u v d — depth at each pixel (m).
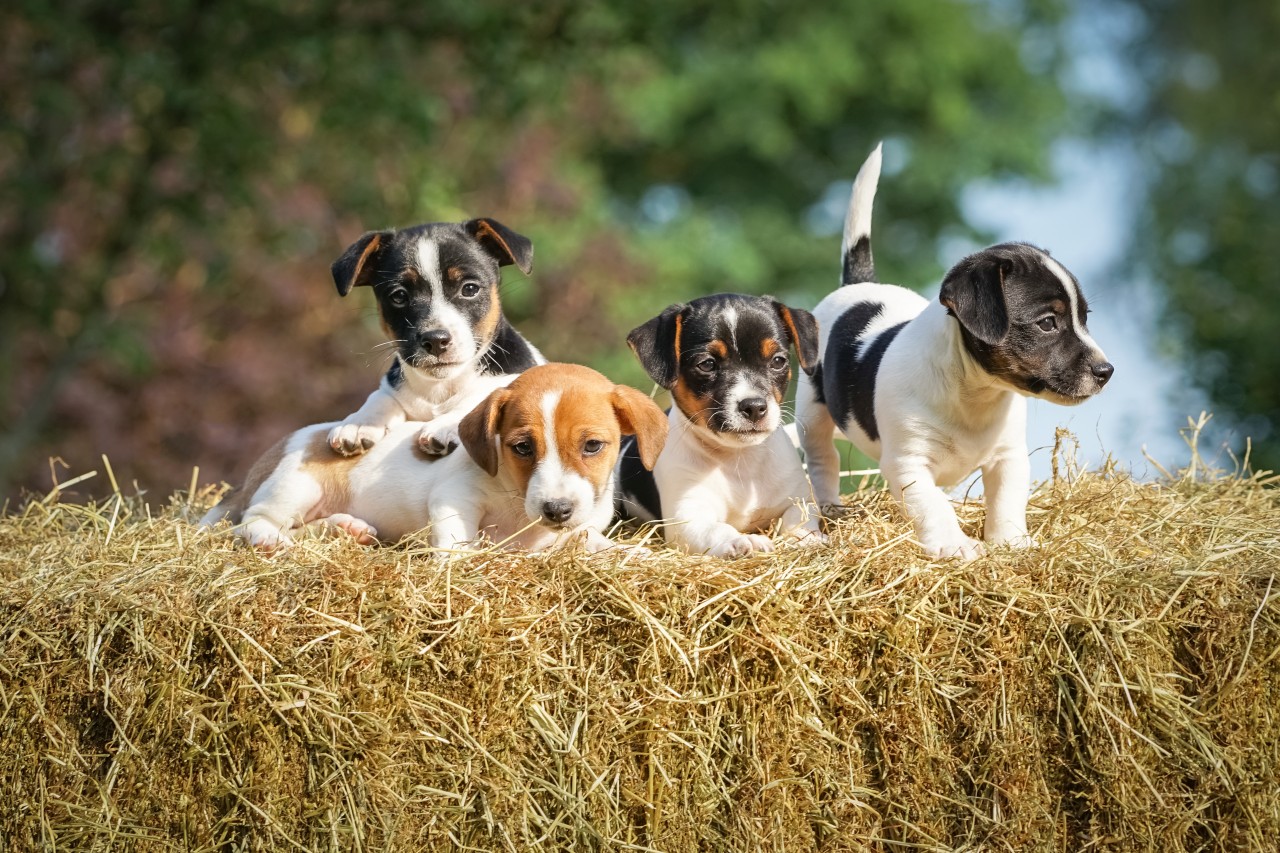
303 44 18.11
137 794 6.91
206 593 7.14
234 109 18.11
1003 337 7.94
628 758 6.88
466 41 19.17
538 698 6.90
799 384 10.34
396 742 6.84
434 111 19.08
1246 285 22.27
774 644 6.97
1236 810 7.07
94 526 8.62
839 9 35.69
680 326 9.05
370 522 9.01
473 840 6.82
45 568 7.61
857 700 7.02
